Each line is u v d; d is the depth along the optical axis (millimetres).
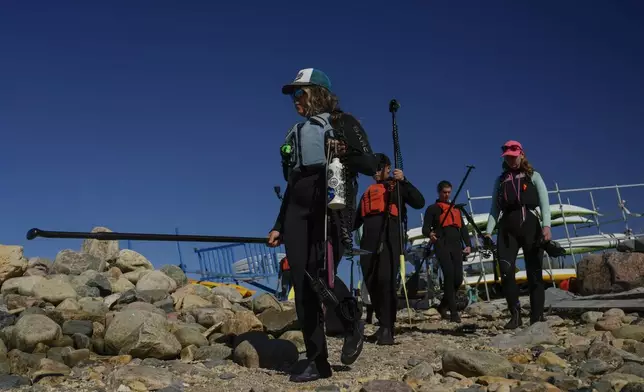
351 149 3707
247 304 8320
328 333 4098
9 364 4527
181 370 4305
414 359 4414
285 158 3879
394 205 5723
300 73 3980
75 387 3869
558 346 4645
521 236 6094
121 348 5016
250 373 4312
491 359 3707
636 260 8250
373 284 5742
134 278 8617
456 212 7945
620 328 4887
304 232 3830
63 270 8383
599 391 3111
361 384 3637
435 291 10266
